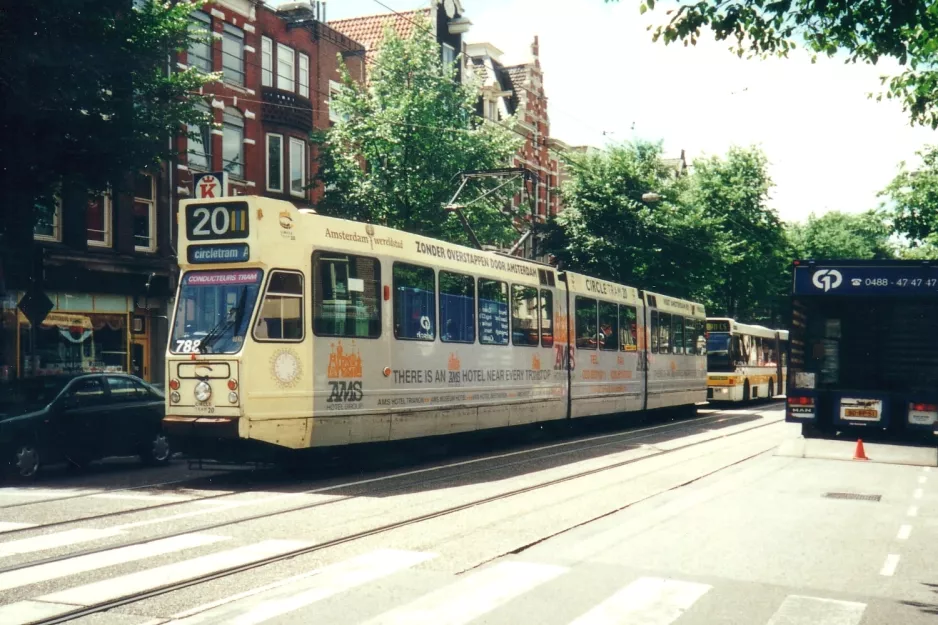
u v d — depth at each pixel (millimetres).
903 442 19250
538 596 6883
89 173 17797
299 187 31891
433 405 16172
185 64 27688
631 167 39344
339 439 13992
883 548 8992
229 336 12797
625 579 7469
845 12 8320
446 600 6723
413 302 15766
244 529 9523
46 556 8195
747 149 54906
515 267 19453
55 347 23172
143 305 25797
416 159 27828
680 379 29125
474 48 50656
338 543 8844
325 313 13789
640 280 39281
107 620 6184
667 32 8438
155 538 9023
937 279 18125
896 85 11727
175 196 26969
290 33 32094
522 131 51500
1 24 16016
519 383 19234
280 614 6312
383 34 29125
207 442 12883
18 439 13891
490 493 12312
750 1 8289
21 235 17844
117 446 15523
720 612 6539
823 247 77062
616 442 20656
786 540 9281
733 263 47156
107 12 17109
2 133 16641
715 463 16188
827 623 6320
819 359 18797
